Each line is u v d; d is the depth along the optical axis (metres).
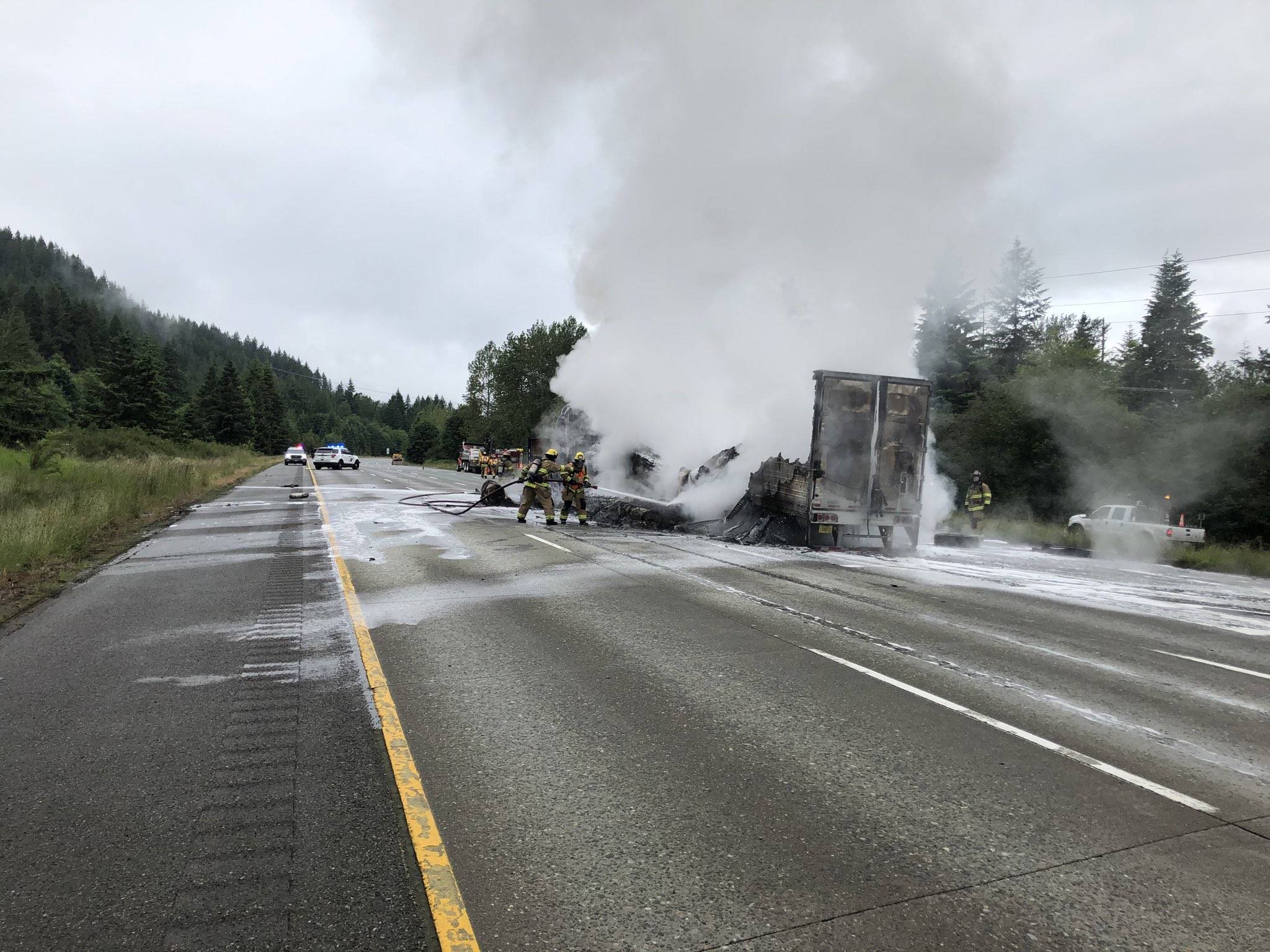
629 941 2.61
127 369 63.75
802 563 11.59
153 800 3.54
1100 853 3.27
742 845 3.26
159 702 4.86
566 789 3.74
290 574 9.59
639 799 3.65
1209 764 4.28
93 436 46.59
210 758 4.02
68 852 3.10
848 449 13.47
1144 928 2.76
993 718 4.89
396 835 3.27
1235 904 2.92
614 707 4.90
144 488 19.56
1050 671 6.04
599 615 7.55
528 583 9.23
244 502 20.33
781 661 6.06
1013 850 3.28
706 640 6.66
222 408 92.94
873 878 3.03
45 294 148.12
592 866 3.07
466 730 4.46
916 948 2.61
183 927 2.63
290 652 6.04
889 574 11.01
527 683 5.36
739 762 4.11
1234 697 5.57
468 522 16.19
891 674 5.77
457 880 2.95
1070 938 2.69
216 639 6.42
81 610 7.45
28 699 4.89
